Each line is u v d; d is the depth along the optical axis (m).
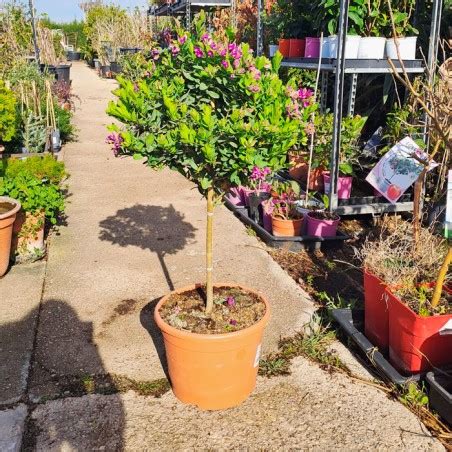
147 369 2.89
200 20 2.56
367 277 2.96
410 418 2.54
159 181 6.62
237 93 2.32
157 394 2.69
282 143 2.26
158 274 4.02
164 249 4.48
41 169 4.90
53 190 4.36
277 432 2.45
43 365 2.91
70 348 3.07
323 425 2.49
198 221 5.17
